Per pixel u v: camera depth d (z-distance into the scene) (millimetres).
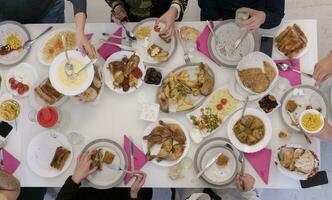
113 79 1770
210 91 1729
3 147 1764
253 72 1702
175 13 1824
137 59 1756
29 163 1733
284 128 1700
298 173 1605
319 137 1614
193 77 1746
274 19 1757
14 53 1863
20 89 1792
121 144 1737
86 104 1777
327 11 2668
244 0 1927
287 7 2701
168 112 1728
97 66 1766
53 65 1694
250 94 1713
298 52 1757
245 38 1789
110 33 1839
